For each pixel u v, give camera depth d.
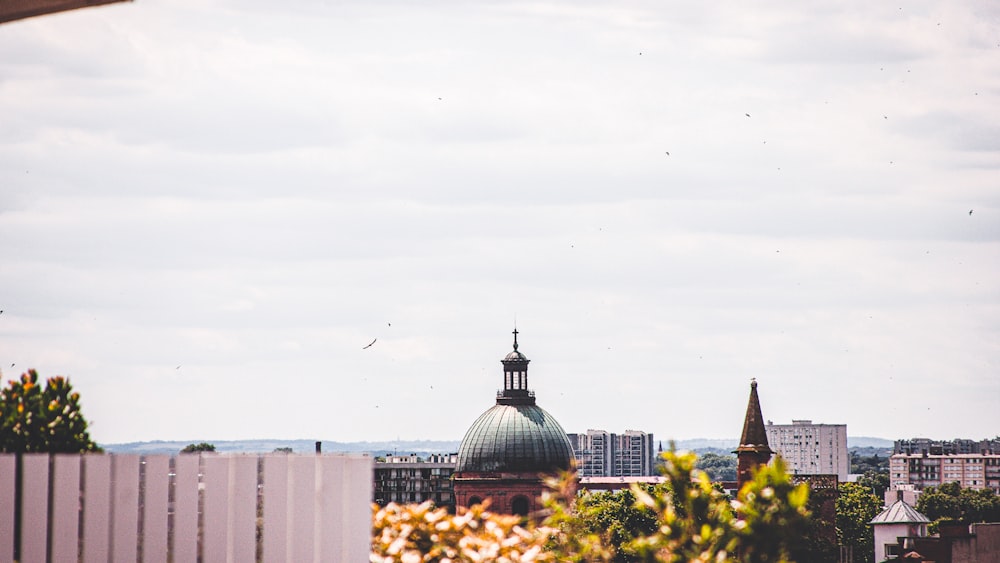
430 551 35.16
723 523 31.44
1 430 39.03
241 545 34.16
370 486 34.72
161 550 33.97
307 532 34.34
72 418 40.56
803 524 30.78
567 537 37.28
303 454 34.50
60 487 34.38
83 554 34.12
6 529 34.28
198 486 34.22
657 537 31.20
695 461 32.75
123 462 34.22
